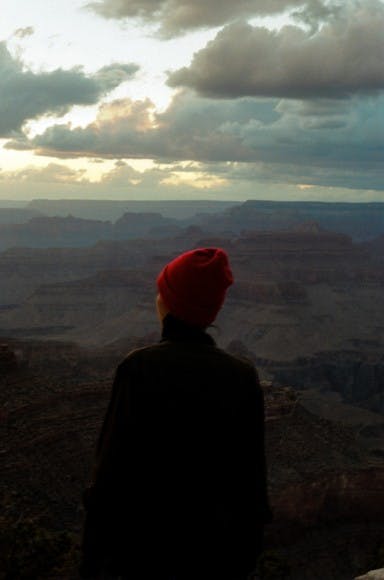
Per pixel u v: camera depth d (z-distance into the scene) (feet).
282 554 125.49
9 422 141.59
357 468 141.90
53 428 143.13
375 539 129.59
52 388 164.45
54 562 60.80
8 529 64.54
